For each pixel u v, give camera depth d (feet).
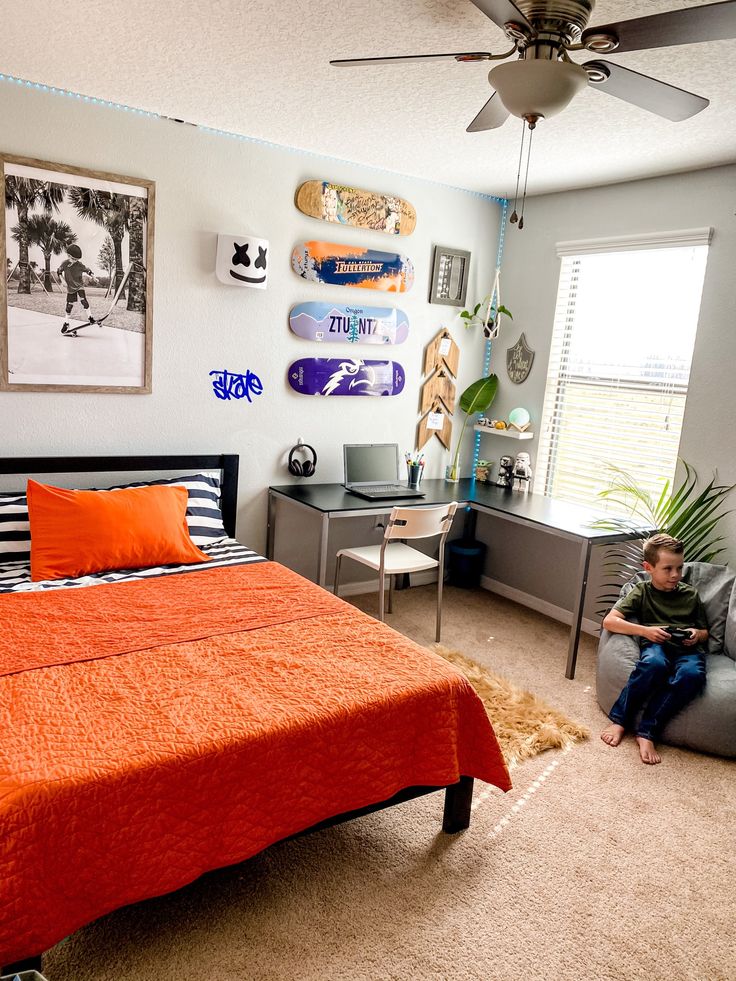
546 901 6.21
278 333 12.00
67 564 8.89
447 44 7.17
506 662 11.15
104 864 4.85
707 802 7.80
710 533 11.02
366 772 6.08
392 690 6.30
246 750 5.39
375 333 13.00
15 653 6.63
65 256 9.85
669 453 11.69
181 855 5.15
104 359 10.40
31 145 9.37
